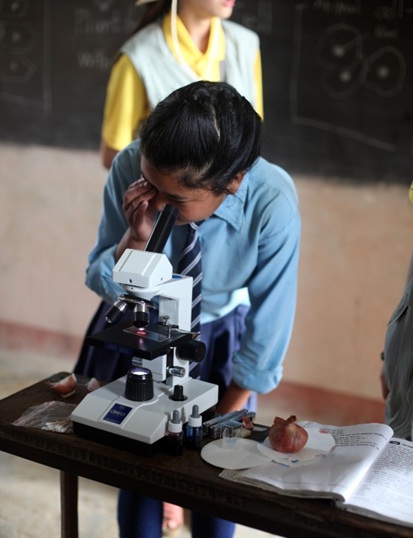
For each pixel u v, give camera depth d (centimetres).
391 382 167
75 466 140
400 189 289
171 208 142
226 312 194
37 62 346
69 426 145
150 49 277
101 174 346
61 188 358
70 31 335
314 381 321
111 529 245
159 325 144
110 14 325
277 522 124
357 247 303
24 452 145
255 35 294
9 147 365
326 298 313
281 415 324
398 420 162
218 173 142
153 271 131
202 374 194
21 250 377
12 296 385
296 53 293
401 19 274
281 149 306
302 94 296
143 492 134
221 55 281
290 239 173
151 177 144
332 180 300
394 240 295
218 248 176
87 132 345
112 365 187
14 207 373
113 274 133
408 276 178
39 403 157
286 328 185
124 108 283
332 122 294
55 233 366
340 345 314
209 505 128
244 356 184
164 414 137
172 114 140
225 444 139
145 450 134
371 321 307
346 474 126
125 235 168
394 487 126
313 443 138
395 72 279
